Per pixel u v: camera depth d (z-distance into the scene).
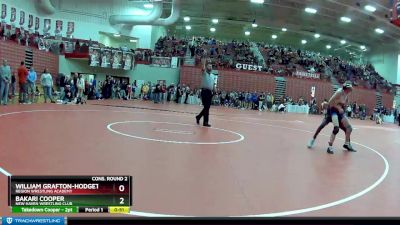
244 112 23.47
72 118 10.45
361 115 35.31
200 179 4.57
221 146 7.40
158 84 26.28
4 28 21.48
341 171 5.82
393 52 44.19
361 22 35.16
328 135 11.82
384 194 4.55
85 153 5.57
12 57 20.30
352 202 4.09
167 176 4.59
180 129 9.84
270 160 6.27
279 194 4.18
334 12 32.28
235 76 32.59
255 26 40.00
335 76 39.12
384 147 9.97
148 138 7.66
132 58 28.92
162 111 16.78
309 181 4.93
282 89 34.16
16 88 20.47
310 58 41.81
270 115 22.58
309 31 40.84
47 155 5.21
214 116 16.61
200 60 31.50
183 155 6.05
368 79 42.31
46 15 28.95
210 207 3.55
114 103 20.47
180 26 42.59
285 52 41.22
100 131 8.16
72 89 19.72
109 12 32.00
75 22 30.31
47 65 24.50
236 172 5.12
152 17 31.25
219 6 32.81
